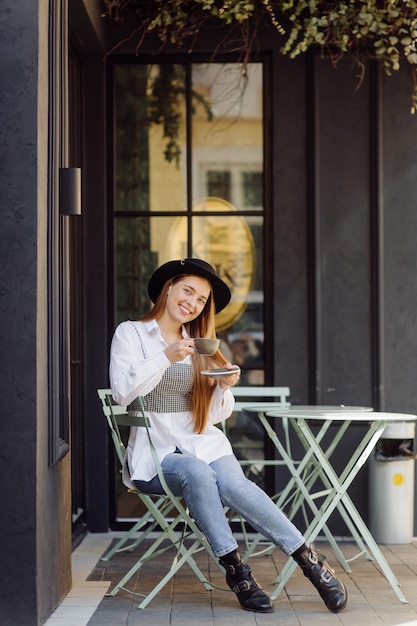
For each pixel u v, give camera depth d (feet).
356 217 22.74
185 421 16.71
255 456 23.00
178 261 16.71
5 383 14.02
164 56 23.11
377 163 22.67
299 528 22.72
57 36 15.46
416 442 22.65
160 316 16.94
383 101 22.74
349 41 22.06
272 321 22.97
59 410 16.40
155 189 23.20
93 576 18.43
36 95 14.08
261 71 23.13
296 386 22.77
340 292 22.74
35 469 14.02
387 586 17.81
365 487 22.70
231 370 16.37
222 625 14.94
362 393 22.74
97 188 22.85
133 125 23.17
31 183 14.06
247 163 23.16
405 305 22.71
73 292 21.80
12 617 14.02
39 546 14.21
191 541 21.88
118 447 18.17
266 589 17.49
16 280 14.05
